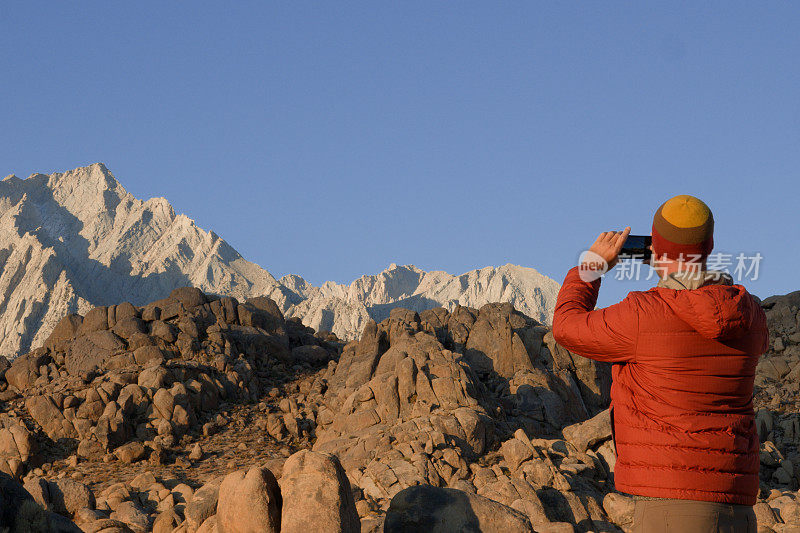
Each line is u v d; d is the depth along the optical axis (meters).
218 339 20.61
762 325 2.88
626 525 9.68
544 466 10.77
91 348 19.70
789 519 8.55
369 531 6.53
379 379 15.40
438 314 20.62
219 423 16.98
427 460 11.45
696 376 2.80
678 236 2.88
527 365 17.77
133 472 14.23
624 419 2.95
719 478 2.76
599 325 2.93
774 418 16.53
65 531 5.01
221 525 5.16
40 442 15.66
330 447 13.48
